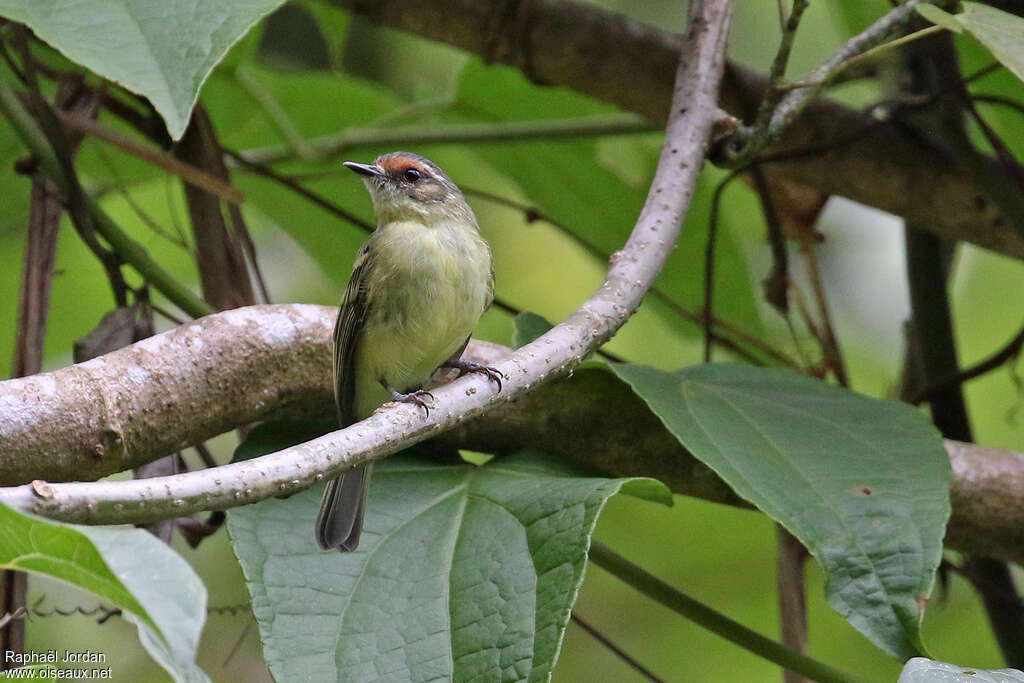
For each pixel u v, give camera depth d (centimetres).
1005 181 862
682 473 741
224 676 1129
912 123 902
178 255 1133
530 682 533
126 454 627
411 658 558
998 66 896
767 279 948
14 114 771
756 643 684
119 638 1099
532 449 723
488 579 582
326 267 1158
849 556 605
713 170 1193
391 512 641
